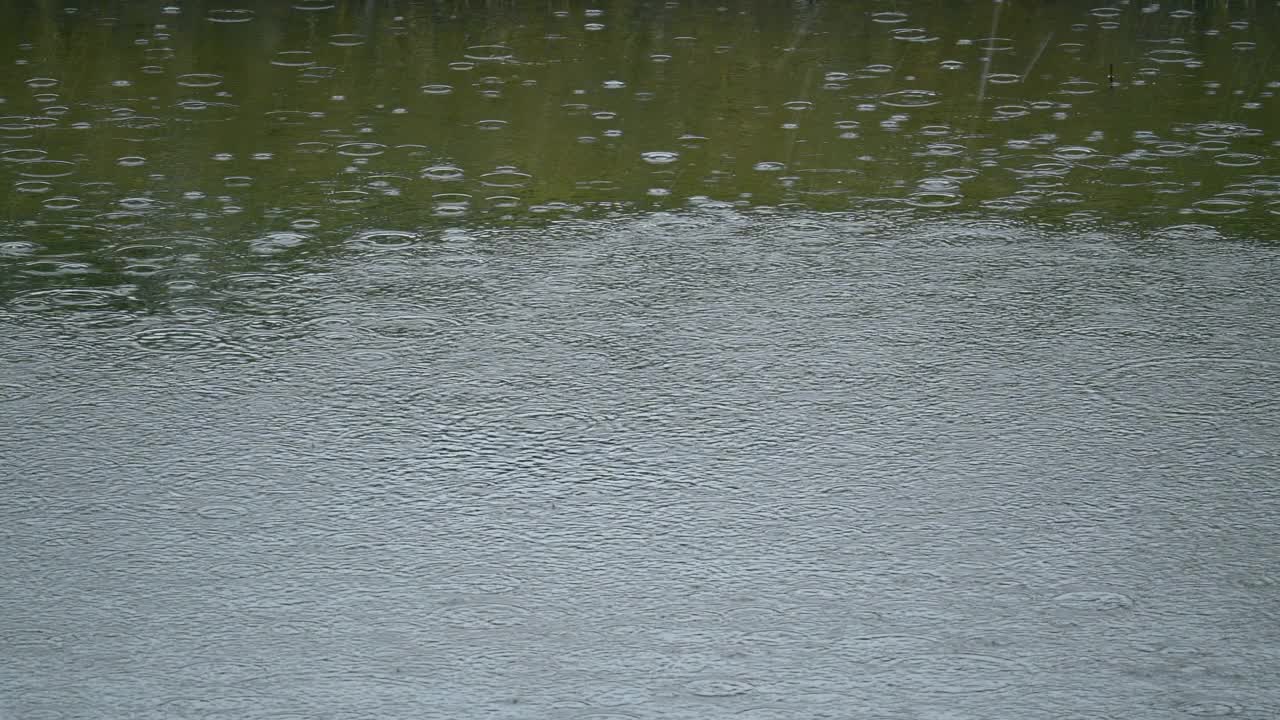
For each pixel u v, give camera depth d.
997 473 7.54
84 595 6.42
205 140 13.91
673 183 12.65
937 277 10.38
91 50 17.83
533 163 13.23
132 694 5.73
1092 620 6.23
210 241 11.07
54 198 12.06
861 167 13.14
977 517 7.09
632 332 9.40
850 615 6.29
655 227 11.46
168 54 17.64
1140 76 16.72
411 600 6.40
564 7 20.81
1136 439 7.91
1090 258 10.75
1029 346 9.18
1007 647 6.04
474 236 11.23
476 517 7.11
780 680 5.82
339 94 15.74
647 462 7.67
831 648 6.04
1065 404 8.35
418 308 9.80
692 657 5.98
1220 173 12.93
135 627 6.18
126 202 12.00
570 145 13.81
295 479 7.47
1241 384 8.62
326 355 9.03
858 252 10.91
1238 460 7.67
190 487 7.38
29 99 15.41
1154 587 6.49
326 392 8.50
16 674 5.85
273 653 6.01
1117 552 6.78
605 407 8.32
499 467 7.62
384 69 16.92
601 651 6.02
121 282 10.20
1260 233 11.30
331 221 11.57
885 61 17.52
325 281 10.27
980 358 8.99
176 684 5.80
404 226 11.47
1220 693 5.73
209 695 5.73
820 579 6.56
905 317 9.65
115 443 7.84
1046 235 11.27
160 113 14.89
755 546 6.84
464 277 10.36
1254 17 20.11
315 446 7.83
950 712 5.62
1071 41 18.61
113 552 6.77
